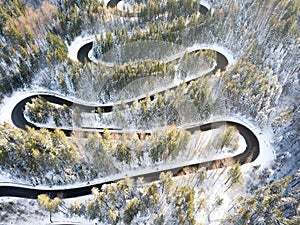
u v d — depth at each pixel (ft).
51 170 219.41
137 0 413.39
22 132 215.10
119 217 197.57
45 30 341.21
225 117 276.21
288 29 302.45
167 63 325.62
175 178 225.56
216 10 355.77
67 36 352.90
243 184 226.58
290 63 296.71
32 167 209.36
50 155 203.10
